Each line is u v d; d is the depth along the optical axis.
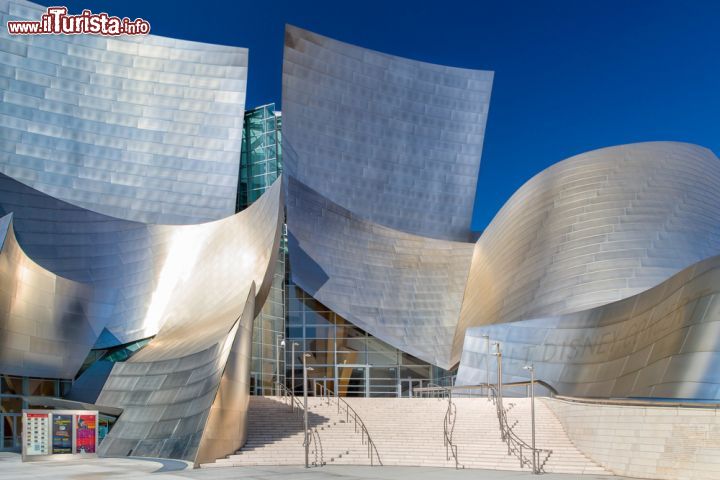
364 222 42.78
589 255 32.94
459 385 31.50
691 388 19.66
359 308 39.62
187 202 45.34
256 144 52.69
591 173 36.97
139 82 46.66
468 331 32.12
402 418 28.28
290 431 26.45
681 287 22.05
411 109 53.16
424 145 52.97
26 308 28.09
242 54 49.06
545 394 27.66
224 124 47.56
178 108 47.03
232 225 37.06
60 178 42.66
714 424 16.53
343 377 39.47
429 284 42.00
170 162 45.81
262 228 33.59
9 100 42.38
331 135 49.59
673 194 34.72
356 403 30.73
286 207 40.12
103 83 45.66
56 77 44.22
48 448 22.97
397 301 40.72
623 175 36.06
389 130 51.97
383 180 50.78
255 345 38.34
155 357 28.59
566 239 34.47
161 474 18.56
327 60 50.47
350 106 50.81
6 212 33.41
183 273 35.84
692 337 20.44
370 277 40.94
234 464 22.42
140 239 36.03
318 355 39.66
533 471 19.77
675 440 17.33
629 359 23.45
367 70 52.09
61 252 33.59
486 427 25.62
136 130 45.66
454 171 53.41
